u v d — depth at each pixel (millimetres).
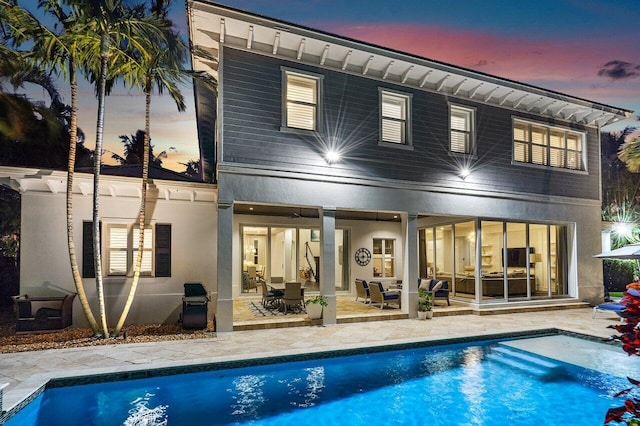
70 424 4844
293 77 9695
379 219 15242
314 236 16484
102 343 7508
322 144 9734
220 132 8766
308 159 9570
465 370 6926
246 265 15602
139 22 7883
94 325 7930
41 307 8328
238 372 6469
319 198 9641
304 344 7512
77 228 9047
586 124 13852
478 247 11688
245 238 15758
